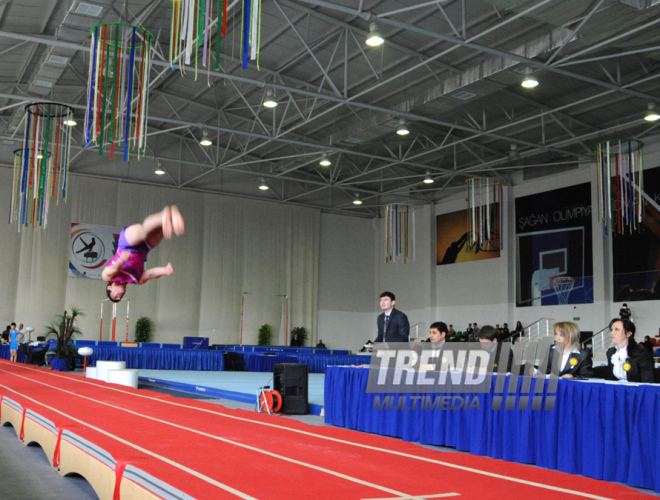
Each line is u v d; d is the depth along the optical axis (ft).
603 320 62.85
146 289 78.02
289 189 89.10
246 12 20.76
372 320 93.09
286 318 85.81
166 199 80.12
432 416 20.36
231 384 44.83
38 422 17.67
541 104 58.03
